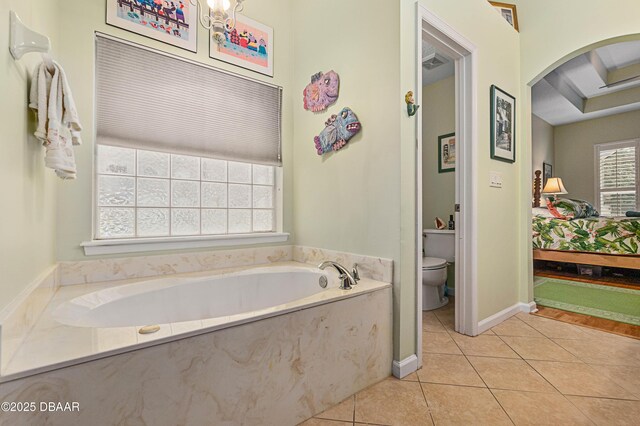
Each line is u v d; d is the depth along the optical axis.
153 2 1.83
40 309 1.15
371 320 1.53
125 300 1.51
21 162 0.99
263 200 2.41
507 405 1.37
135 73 1.76
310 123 2.28
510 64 2.67
